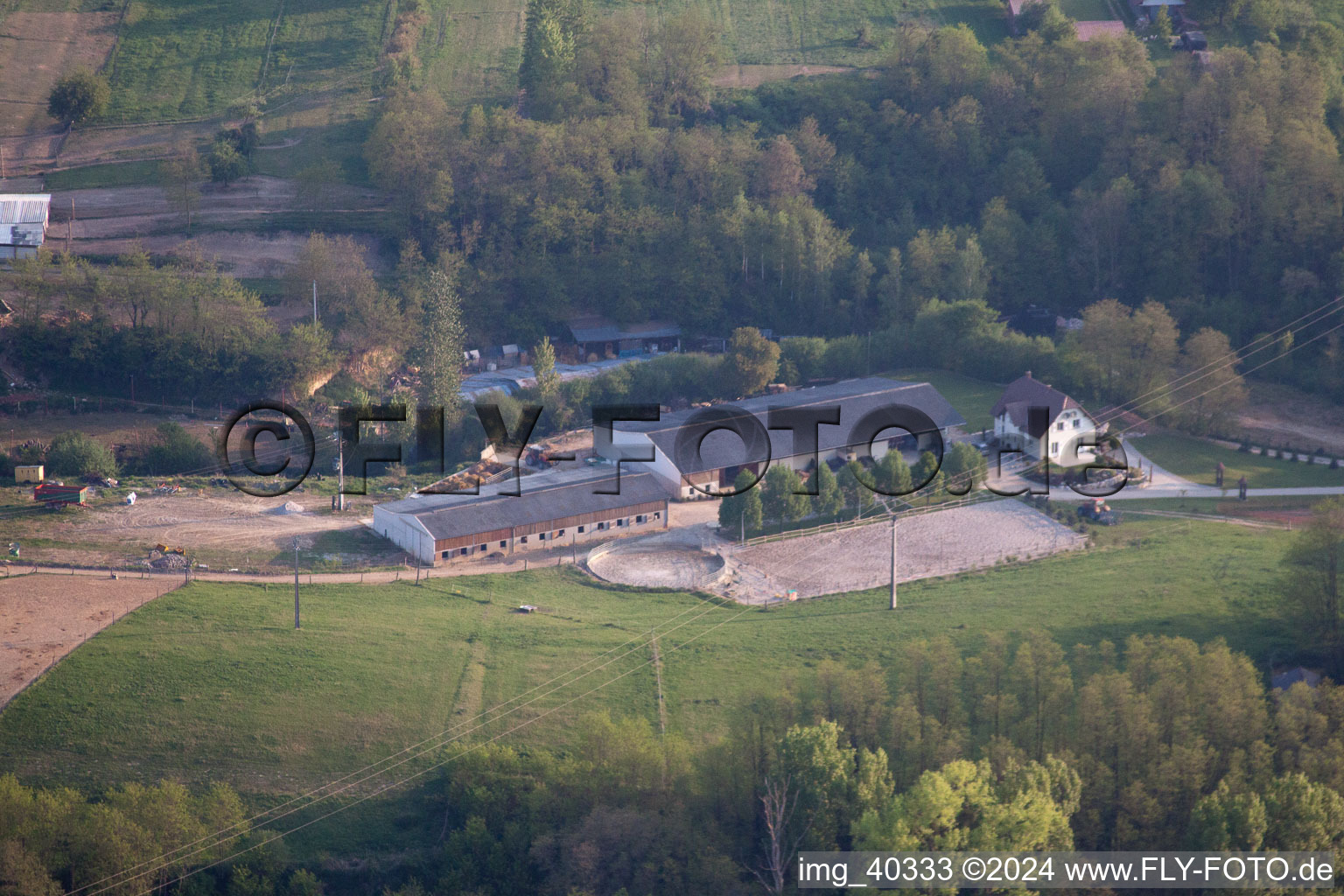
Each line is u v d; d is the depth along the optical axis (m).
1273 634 104.06
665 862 81.31
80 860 80.12
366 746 93.62
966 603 113.06
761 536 132.50
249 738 93.50
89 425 162.75
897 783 85.50
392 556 127.31
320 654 104.25
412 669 103.06
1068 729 88.00
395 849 85.69
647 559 127.94
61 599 111.44
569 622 112.62
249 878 81.12
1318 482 143.25
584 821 83.75
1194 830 81.12
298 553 124.00
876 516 135.88
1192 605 110.00
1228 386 156.88
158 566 120.06
